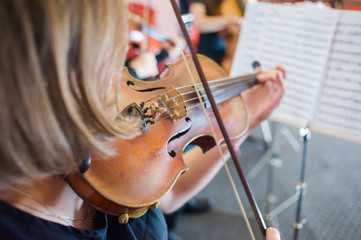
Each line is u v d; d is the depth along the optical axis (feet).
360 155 8.31
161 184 1.88
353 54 3.74
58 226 1.55
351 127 3.76
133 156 1.86
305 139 4.18
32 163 1.19
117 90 1.52
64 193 1.65
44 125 1.10
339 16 3.87
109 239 1.91
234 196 6.84
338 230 5.98
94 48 1.17
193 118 2.60
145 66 5.37
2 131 1.04
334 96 3.88
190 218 6.28
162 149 2.06
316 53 4.00
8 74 0.99
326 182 7.29
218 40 7.78
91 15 1.10
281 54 4.33
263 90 3.66
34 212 1.49
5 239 1.37
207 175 2.76
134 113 1.91
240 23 7.54
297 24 4.19
